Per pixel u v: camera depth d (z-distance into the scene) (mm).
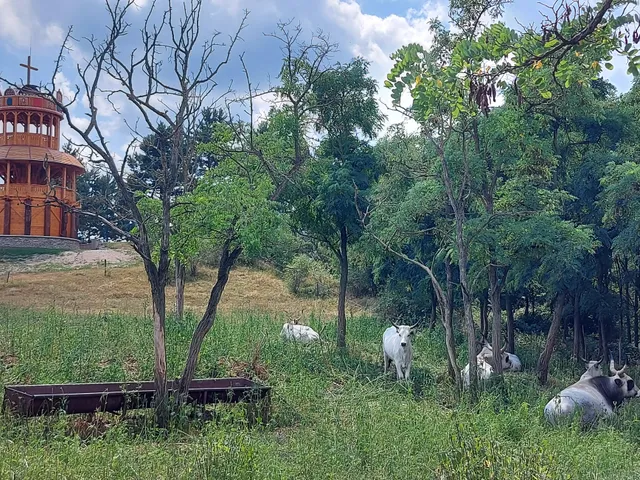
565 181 18344
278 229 12109
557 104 16125
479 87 6535
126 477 7352
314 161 18219
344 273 19797
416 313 28375
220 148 13125
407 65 6730
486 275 18188
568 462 8250
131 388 11398
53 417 9781
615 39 6301
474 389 13297
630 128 18594
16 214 44000
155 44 10820
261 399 11172
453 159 14938
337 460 8164
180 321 19281
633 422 11336
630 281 20453
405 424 9766
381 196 17547
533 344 24719
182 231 11562
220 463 7562
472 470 7258
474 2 13664
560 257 14977
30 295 34062
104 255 43344
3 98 43969
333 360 17172
